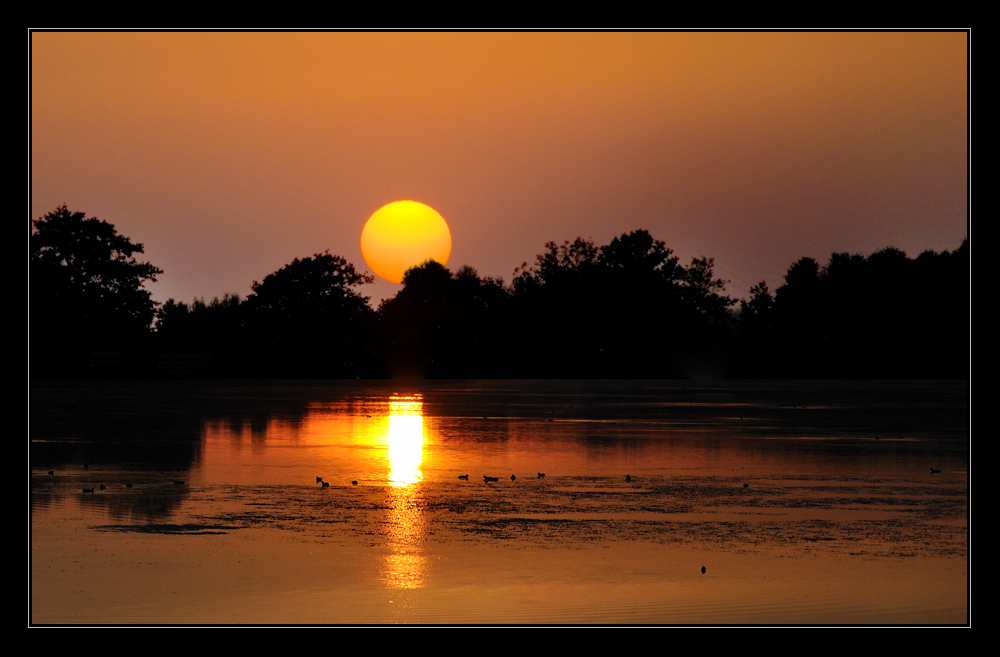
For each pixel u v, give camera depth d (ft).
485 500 213.25
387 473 259.80
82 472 260.42
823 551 161.48
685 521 188.24
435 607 130.21
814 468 273.33
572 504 207.92
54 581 141.08
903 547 165.07
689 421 471.21
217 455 304.50
